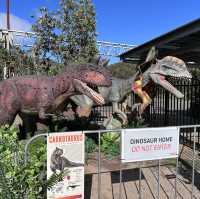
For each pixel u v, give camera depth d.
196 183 6.12
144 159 4.32
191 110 13.10
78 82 7.27
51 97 7.41
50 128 8.27
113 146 8.11
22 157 4.16
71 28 12.09
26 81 7.37
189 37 9.43
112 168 6.95
